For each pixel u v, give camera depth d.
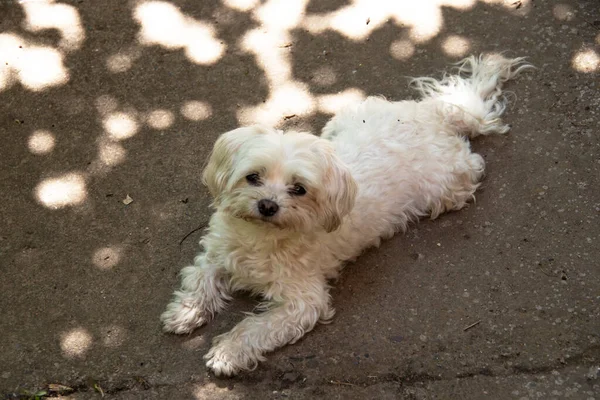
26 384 1.30
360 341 1.34
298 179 1.27
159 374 1.31
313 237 1.34
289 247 1.33
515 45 1.62
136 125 1.54
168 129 1.53
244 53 1.62
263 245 1.33
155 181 1.48
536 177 1.48
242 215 1.29
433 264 1.41
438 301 1.38
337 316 1.37
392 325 1.36
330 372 1.32
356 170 1.39
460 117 1.50
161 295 1.38
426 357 1.33
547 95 1.56
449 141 1.46
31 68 1.60
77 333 1.34
